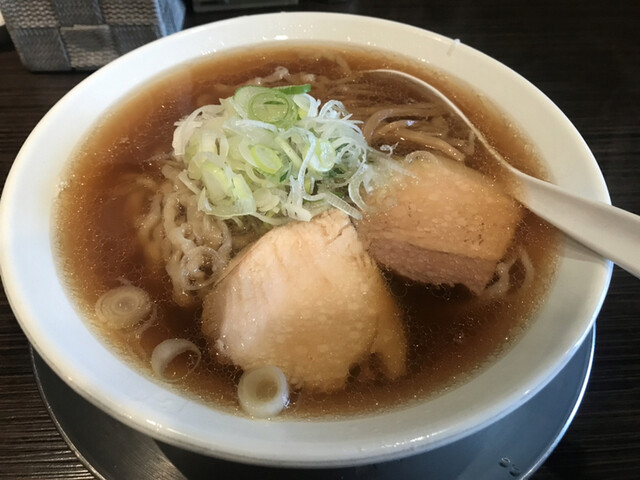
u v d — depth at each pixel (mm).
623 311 230
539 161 236
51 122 230
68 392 192
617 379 208
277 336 195
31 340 156
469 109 273
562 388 196
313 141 217
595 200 198
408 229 225
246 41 302
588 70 364
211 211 215
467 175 243
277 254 211
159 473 175
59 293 188
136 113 267
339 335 196
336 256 216
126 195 234
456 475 174
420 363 185
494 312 197
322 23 304
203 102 277
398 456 137
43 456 184
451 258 216
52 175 221
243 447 135
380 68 298
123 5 319
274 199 215
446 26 399
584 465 185
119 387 151
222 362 184
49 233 207
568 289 184
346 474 173
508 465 177
